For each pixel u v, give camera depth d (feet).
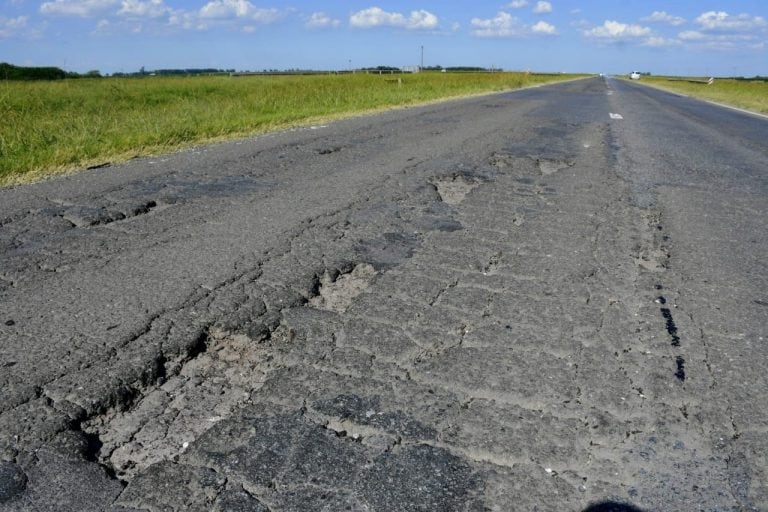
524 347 8.84
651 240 14.43
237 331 9.20
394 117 40.70
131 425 7.06
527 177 21.21
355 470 6.24
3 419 6.97
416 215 15.81
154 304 9.95
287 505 5.77
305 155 24.12
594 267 12.31
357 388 7.73
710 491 6.08
